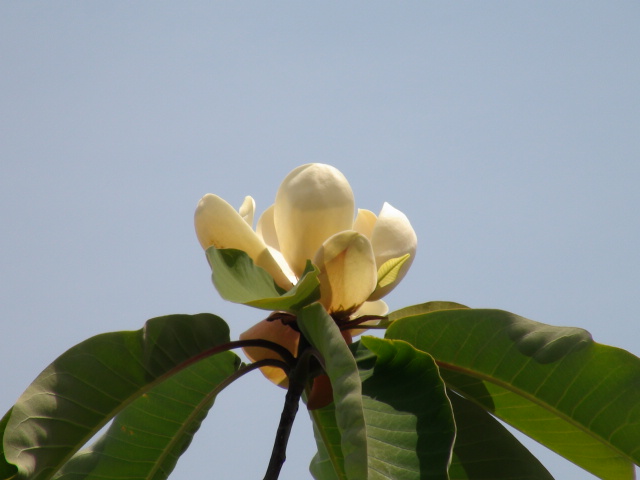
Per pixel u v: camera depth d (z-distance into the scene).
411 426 2.20
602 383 2.26
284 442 2.26
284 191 2.31
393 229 2.32
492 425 2.32
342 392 2.15
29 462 2.22
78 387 2.25
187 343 2.28
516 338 2.27
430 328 2.28
